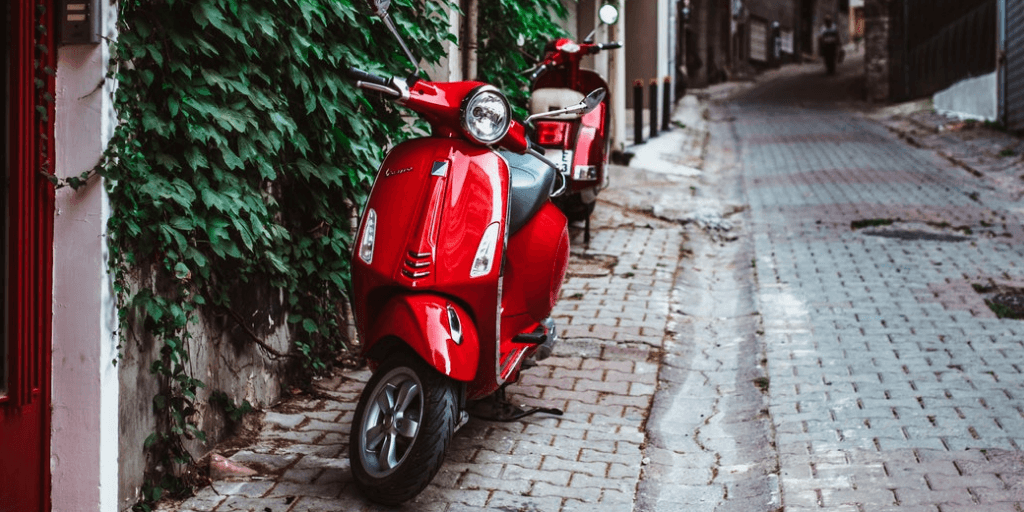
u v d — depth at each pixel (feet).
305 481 13.41
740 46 125.18
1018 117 53.11
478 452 14.69
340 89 15.88
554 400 17.11
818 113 78.43
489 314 12.95
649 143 49.83
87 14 11.02
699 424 16.56
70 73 11.16
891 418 15.74
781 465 14.21
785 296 23.50
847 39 179.11
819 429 15.47
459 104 12.89
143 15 12.00
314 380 17.17
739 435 15.93
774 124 69.36
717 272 26.84
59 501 11.55
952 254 27.32
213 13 12.68
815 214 33.45
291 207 15.89
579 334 20.36
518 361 14.20
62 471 11.52
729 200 36.55
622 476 14.11
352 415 15.93
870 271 25.58
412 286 12.41
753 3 129.39
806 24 158.81
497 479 13.76
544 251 14.58
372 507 12.69
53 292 11.37
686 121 65.87
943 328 20.62
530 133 25.85
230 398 14.62
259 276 15.34
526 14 27.32
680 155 47.55
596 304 22.66
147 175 12.07
